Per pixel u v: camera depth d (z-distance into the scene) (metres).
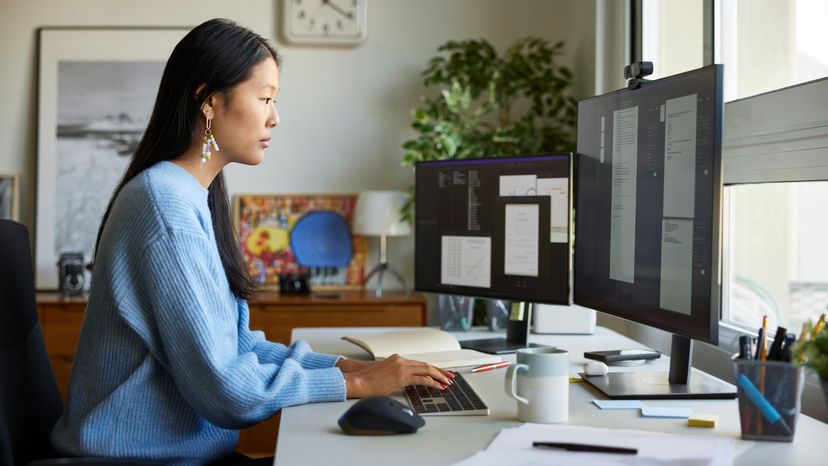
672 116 1.46
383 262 3.89
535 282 2.02
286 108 4.10
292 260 4.04
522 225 2.04
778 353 1.23
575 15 3.87
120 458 1.29
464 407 1.37
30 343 1.49
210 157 1.53
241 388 1.33
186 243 1.36
